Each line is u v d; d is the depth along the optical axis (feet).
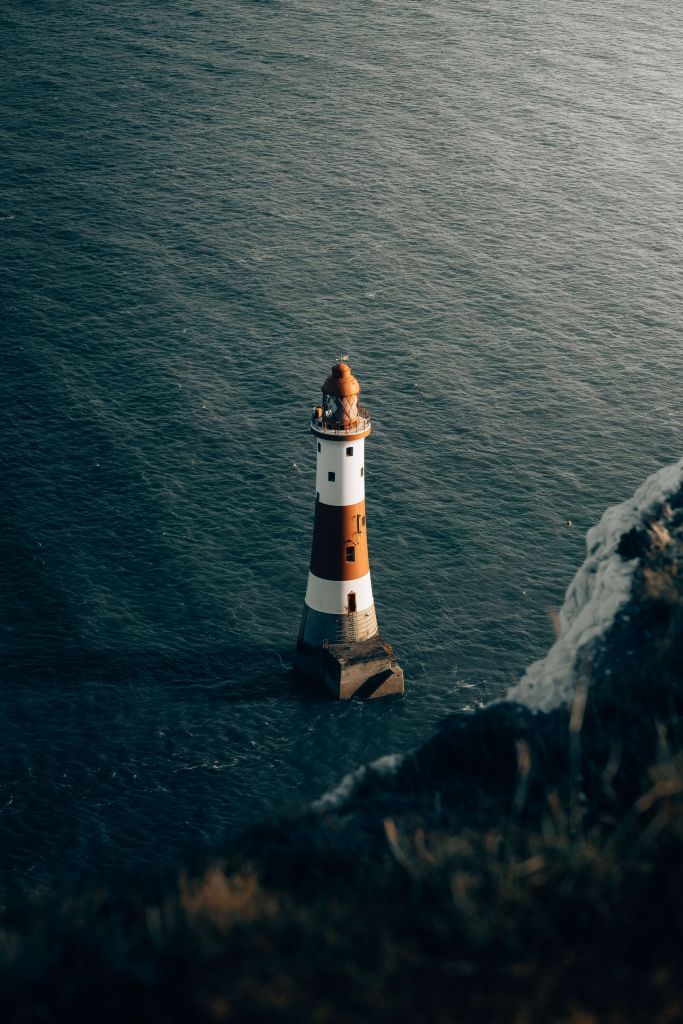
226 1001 44.32
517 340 413.39
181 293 441.68
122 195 520.42
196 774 250.57
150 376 388.16
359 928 47.52
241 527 323.78
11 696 268.00
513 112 618.44
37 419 362.94
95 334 412.77
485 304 437.17
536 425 366.02
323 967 45.50
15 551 309.83
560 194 528.22
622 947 44.68
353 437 270.67
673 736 62.28
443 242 484.33
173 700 271.08
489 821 58.34
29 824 232.53
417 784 69.21
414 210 511.81
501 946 45.57
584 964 44.16
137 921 53.88
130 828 233.35
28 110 599.57
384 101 631.56
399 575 305.53
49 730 259.19
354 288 446.60
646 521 93.81
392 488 334.85
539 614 294.66
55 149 561.02
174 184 531.91
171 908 51.90
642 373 395.55
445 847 52.39
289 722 267.59
